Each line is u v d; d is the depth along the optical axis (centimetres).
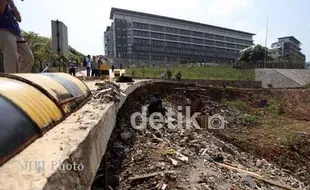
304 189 1223
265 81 5712
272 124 2783
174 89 2950
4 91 323
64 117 443
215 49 11912
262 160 1678
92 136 388
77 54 6594
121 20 9475
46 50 2045
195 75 5466
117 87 1114
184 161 896
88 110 549
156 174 742
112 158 826
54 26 1137
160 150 940
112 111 659
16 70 516
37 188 208
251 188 908
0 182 213
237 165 1202
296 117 3312
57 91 484
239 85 4803
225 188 796
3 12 485
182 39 10869
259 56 8638
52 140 321
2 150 248
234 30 12362
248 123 2708
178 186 712
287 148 2072
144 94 2005
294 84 5503
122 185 694
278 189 1032
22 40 551
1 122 267
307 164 1944
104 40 11019
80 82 730
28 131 305
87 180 343
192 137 1345
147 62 8238
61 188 253
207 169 899
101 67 2205
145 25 9925
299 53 14475
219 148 1422
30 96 367
